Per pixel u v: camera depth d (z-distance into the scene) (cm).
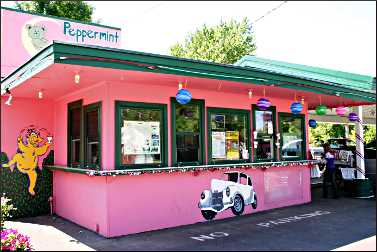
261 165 980
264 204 1006
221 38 3091
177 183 830
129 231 753
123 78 735
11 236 609
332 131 3228
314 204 1099
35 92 882
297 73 1098
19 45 1040
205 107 899
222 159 924
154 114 821
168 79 753
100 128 774
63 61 577
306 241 684
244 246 655
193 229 791
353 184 1253
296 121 1133
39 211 984
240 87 866
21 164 966
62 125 972
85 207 823
